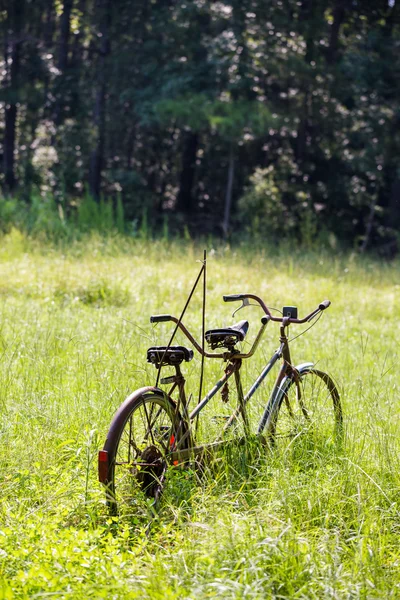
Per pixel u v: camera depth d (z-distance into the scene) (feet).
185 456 18.11
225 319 40.75
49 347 30.25
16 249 70.23
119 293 49.67
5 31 133.90
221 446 19.03
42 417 21.50
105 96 148.87
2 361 27.55
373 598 13.52
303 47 125.90
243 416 19.97
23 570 14.02
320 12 130.11
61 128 128.98
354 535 16.15
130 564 14.42
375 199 129.08
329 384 22.65
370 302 54.54
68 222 95.50
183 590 13.21
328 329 41.52
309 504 16.43
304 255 85.40
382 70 125.49
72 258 66.80
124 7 137.69
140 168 158.61
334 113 127.44
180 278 57.93
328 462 19.10
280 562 14.30
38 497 17.17
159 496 17.20
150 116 125.80
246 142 128.26
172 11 131.75
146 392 17.47
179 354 18.34
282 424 20.72
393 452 19.83
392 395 26.18
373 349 36.60
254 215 111.65
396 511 16.92
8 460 19.10
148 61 135.44
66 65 140.46
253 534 15.26
